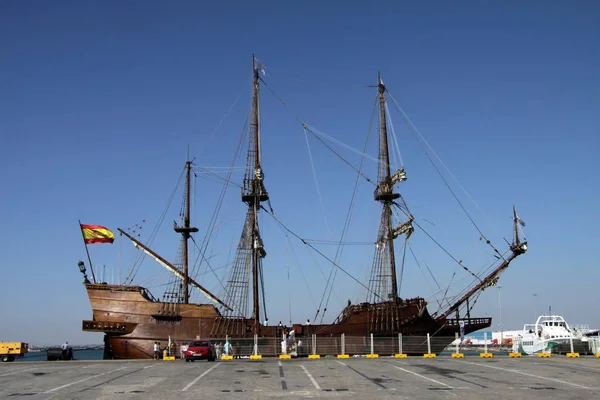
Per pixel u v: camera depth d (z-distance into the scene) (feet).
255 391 94.02
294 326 243.81
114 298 244.42
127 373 127.13
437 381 107.76
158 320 241.55
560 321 306.14
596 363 153.38
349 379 111.55
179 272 270.87
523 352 314.14
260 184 268.00
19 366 153.38
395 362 158.20
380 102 276.62
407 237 254.68
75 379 114.32
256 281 259.60
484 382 106.22
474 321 240.94
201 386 101.24
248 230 265.54
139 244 269.85
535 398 85.25
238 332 246.47
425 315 237.04
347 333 242.37
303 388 97.71
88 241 258.16
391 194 259.80
